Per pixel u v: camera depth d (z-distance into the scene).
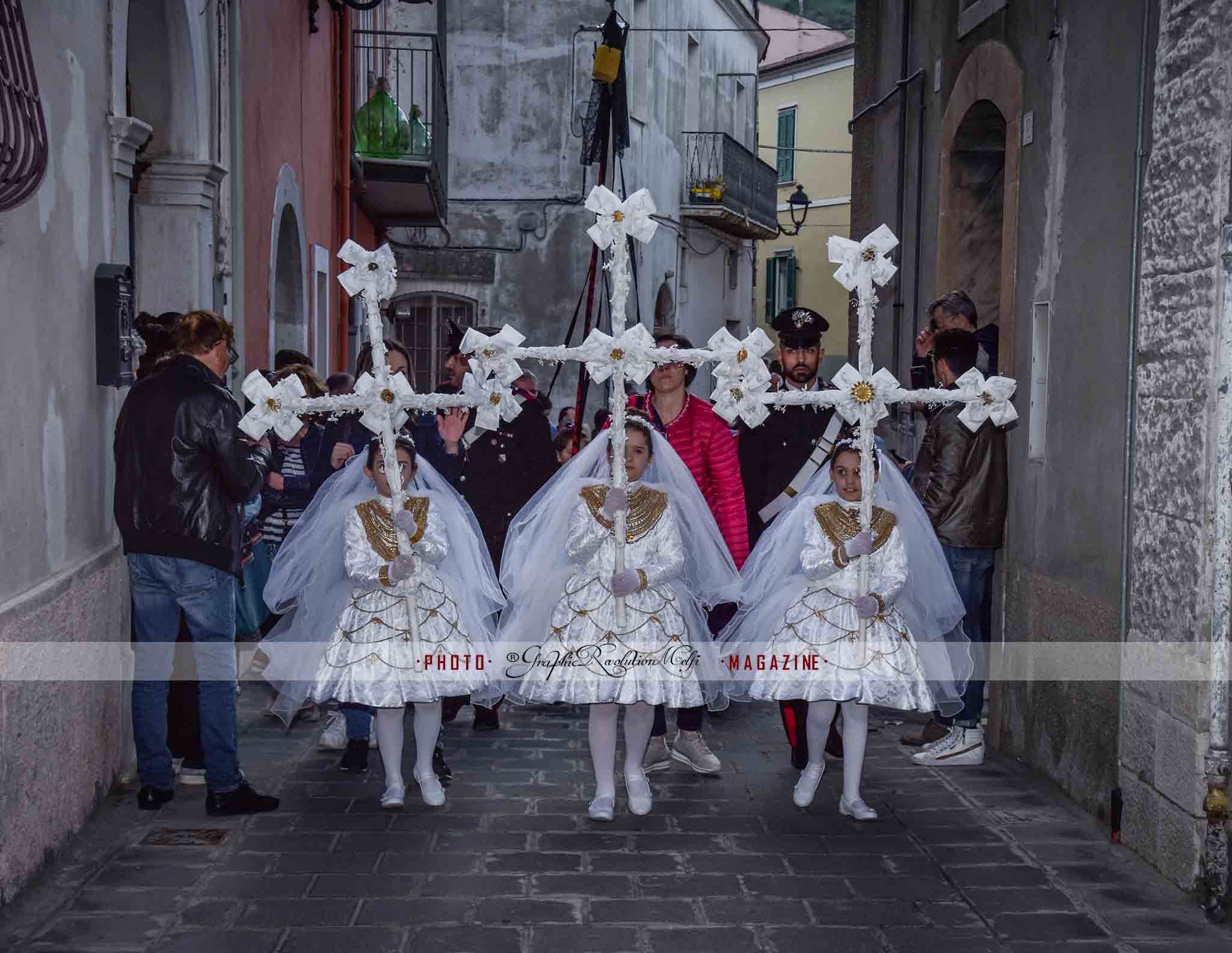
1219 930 4.30
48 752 4.62
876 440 5.73
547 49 19.61
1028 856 5.01
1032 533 6.30
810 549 5.39
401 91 18.48
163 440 5.23
